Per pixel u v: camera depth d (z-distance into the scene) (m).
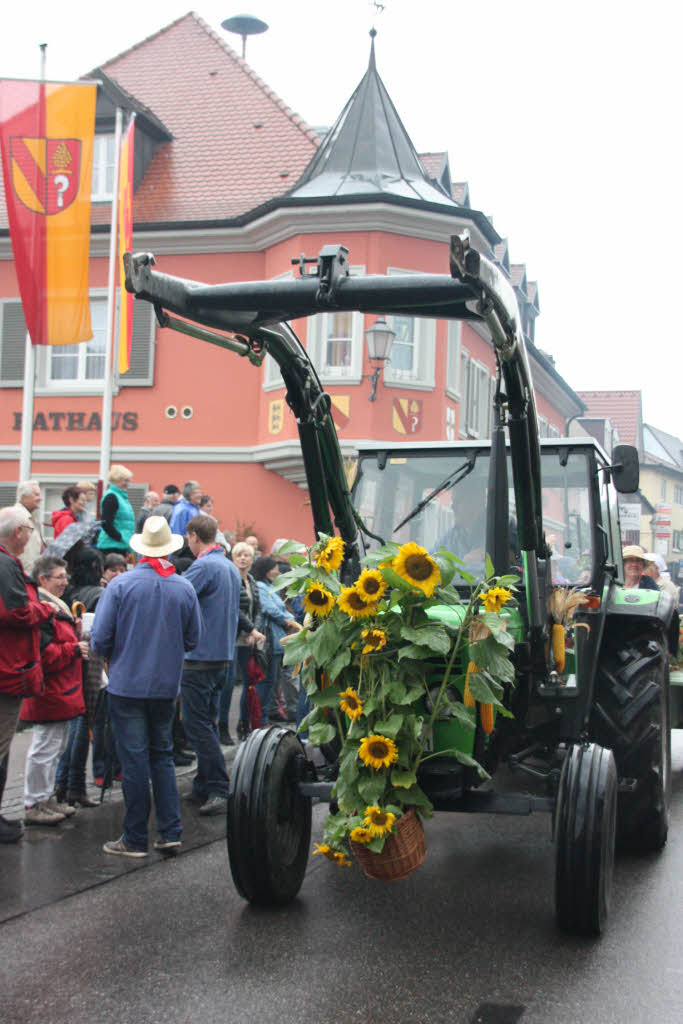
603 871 4.55
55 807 6.61
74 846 6.05
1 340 20.17
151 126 20.70
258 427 18.91
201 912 4.95
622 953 4.45
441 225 17.92
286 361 5.29
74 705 6.55
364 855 4.52
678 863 5.94
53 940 4.55
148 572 6.01
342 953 4.43
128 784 5.87
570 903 4.55
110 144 20.38
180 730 8.55
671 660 7.59
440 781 4.82
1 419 20.17
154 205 19.94
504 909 5.05
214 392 19.20
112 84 20.19
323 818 6.96
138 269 4.50
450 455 6.28
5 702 5.79
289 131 21.14
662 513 42.59
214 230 18.83
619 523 7.45
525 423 4.87
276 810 4.92
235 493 19.00
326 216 17.70
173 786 5.99
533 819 7.12
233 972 4.21
